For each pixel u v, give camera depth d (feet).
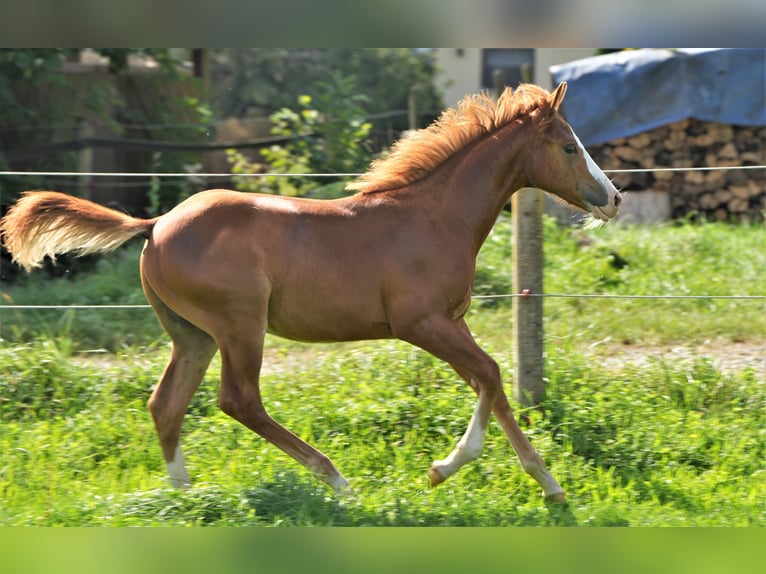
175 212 23.15
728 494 23.91
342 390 29.89
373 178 23.89
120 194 55.72
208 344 24.25
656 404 29.50
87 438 26.99
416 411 28.25
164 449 24.14
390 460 26.20
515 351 29.27
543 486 23.63
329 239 22.90
